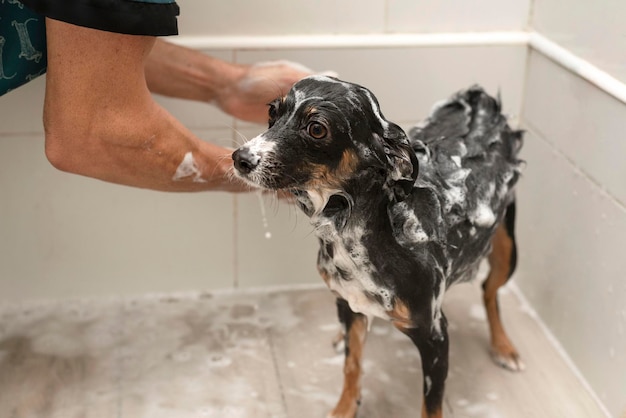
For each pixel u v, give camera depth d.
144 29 0.91
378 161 0.91
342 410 1.19
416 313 1.01
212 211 1.45
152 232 1.46
